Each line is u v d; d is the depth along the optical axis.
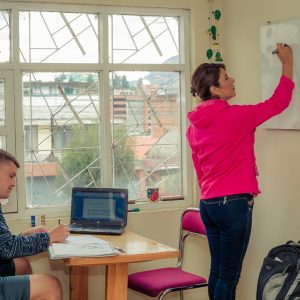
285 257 2.76
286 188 3.18
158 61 3.77
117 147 3.68
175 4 3.69
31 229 2.88
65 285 3.50
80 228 3.23
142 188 3.76
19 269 3.09
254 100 3.46
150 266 3.70
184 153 3.82
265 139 3.35
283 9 3.14
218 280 2.86
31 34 3.48
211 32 3.76
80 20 3.59
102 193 3.37
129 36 3.69
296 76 2.97
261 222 3.44
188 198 3.81
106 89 3.61
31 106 3.50
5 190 2.69
